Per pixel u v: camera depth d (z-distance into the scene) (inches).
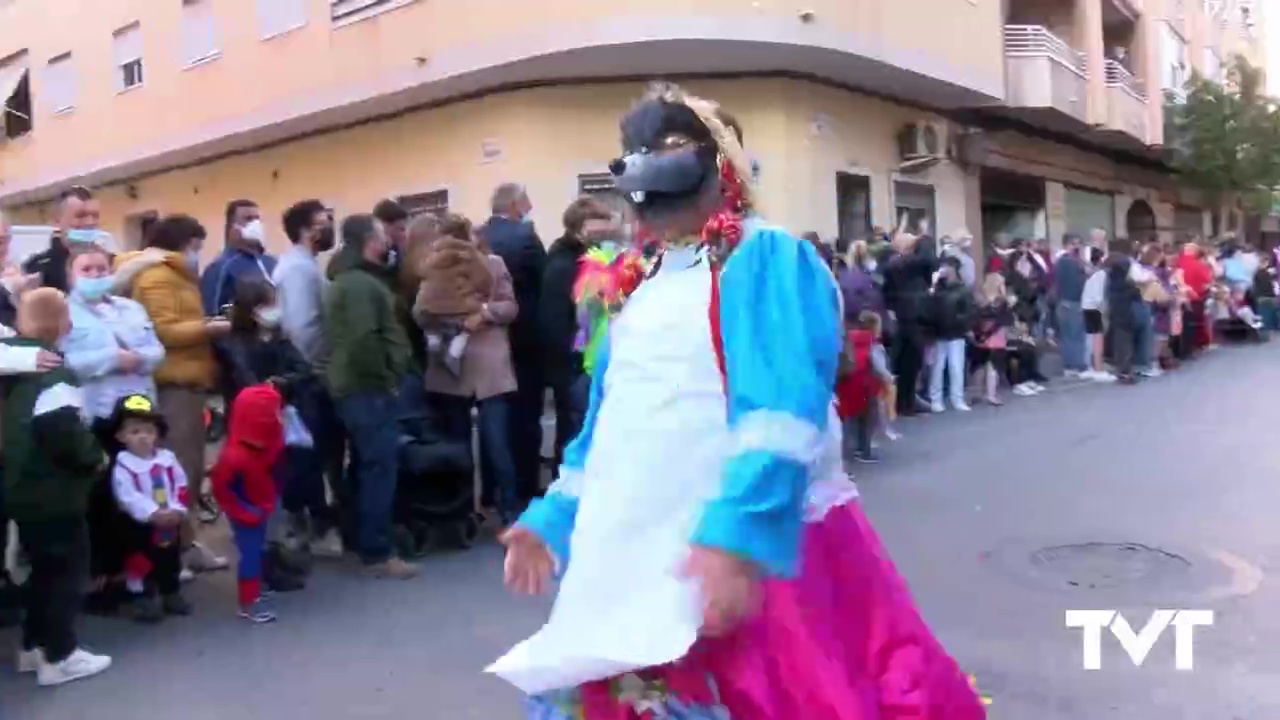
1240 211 1451.8
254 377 277.7
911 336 517.0
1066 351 677.9
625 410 102.9
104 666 223.1
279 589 270.1
